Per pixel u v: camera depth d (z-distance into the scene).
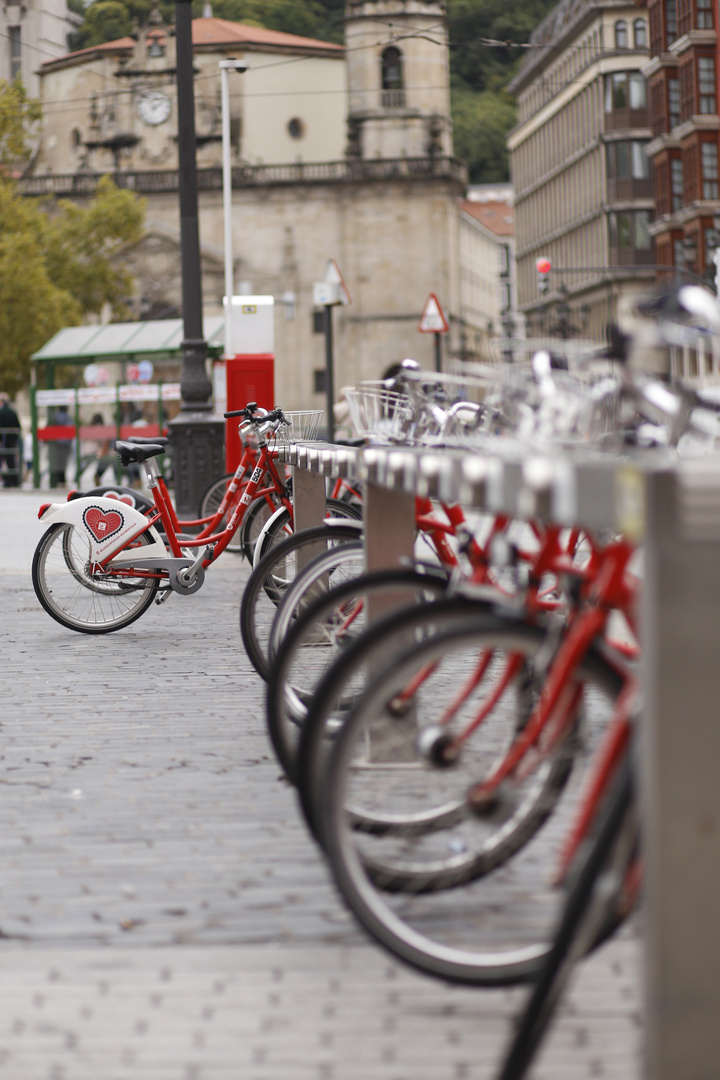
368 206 96.56
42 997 3.89
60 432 39.50
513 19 111.69
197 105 100.75
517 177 125.25
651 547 2.84
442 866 3.91
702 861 2.89
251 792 6.03
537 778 3.89
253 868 4.96
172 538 11.20
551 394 4.06
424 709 3.90
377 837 3.87
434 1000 3.82
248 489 11.41
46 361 40.41
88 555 11.05
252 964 4.10
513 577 4.70
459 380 4.33
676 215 67.75
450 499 4.05
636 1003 3.80
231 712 7.85
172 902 4.63
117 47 102.31
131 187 99.44
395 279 96.62
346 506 9.26
